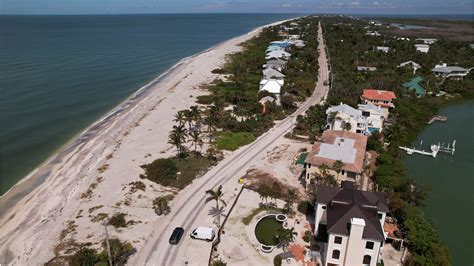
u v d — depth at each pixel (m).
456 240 60.97
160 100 129.50
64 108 119.56
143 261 52.44
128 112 117.19
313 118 104.19
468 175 83.62
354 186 63.03
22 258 53.53
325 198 56.28
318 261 52.50
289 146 92.75
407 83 147.25
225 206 66.19
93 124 107.00
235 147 91.19
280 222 61.91
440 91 151.12
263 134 100.62
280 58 190.62
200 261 52.47
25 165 82.06
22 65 179.12
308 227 60.25
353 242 47.84
